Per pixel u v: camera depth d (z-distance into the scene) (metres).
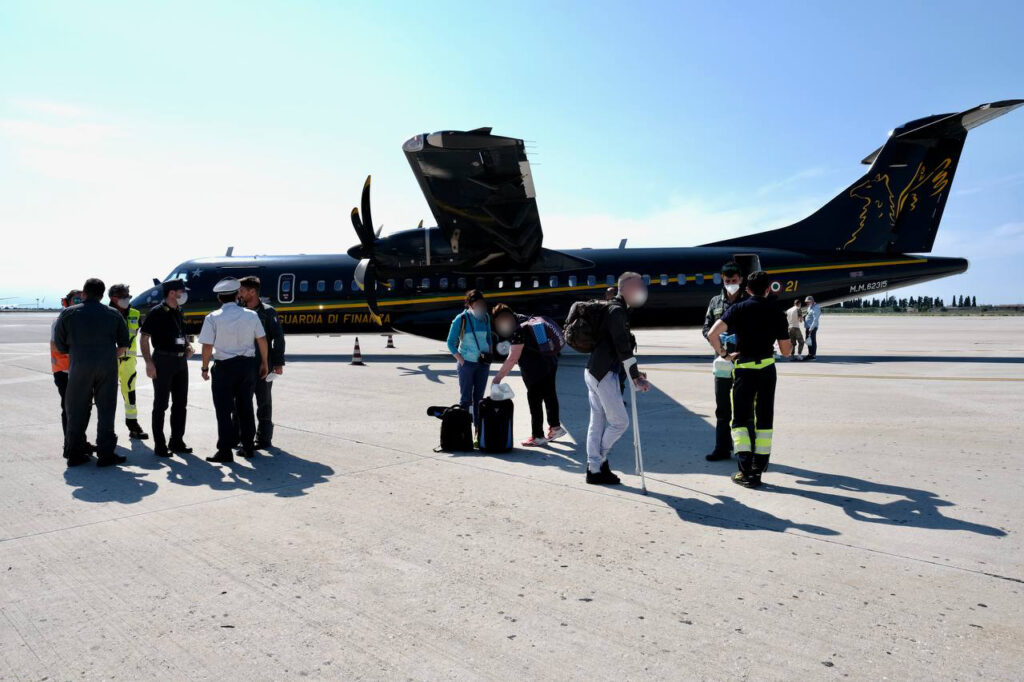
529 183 11.28
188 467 5.30
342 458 5.59
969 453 5.57
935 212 15.07
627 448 6.01
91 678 2.19
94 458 5.65
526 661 2.30
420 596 2.84
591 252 15.39
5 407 8.45
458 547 3.44
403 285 15.03
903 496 4.31
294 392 9.75
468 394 6.52
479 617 2.64
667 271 15.02
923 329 35.56
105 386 5.34
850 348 19.44
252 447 5.63
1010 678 2.15
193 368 13.71
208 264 16.23
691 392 9.55
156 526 3.79
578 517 3.95
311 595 2.85
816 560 3.22
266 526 3.79
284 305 15.65
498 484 4.73
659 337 31.16
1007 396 8.88
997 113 13.23
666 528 3.73
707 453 5.79
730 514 3.98
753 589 2.88
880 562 3.18
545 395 6.11
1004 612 2.63
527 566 3.18
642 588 2.91
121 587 2.93
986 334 29.00
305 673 2.22
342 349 20.58
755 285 4.69
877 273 15.14
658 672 2.21
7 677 2.20
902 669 2.21
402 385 10.59
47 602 2.78
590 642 2.43
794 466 5.18
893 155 14.90
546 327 6.05
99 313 5.29
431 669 2.25
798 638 2.44
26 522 3.87
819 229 15.35
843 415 7.46
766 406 4.59
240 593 2.88
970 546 3.38
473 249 13.59
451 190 11.68
